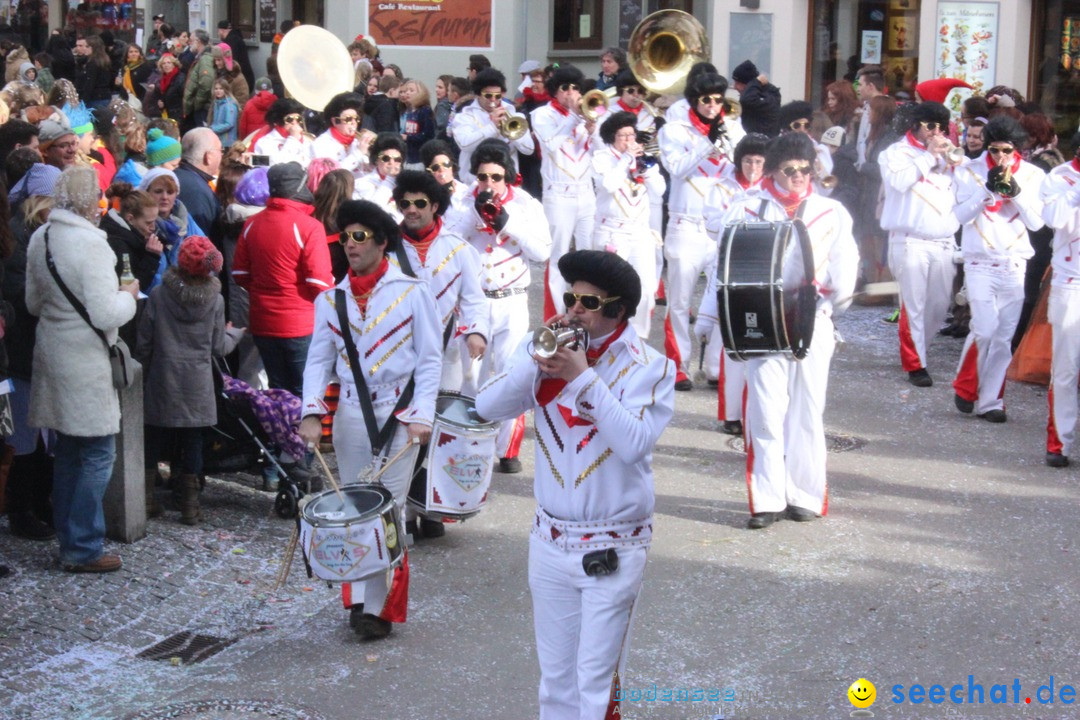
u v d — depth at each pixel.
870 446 8.58
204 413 6.84
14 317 6.49
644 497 4.22
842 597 6.19
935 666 5.49
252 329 7.65
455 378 7.34
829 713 5.09
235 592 6.27
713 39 15.06
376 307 5.58
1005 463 8.27
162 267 7.41
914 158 9.70
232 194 8.45
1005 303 8.98
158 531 6.95
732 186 9.05
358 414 5.62
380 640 5.74
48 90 16.50
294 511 7.19
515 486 7.79
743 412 7.45
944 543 6.89
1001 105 11.05
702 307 7.25
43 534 6.82
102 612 5.98
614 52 15.09
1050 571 6.52
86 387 6.09
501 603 6.14
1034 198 8.85
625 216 9.54
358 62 15.14
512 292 7.68
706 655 5.59
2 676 5.34
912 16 14.91
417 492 6.51
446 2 17.73
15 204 7.48
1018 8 14.22
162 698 5.20
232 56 18.58
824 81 15.24
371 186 8.85
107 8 23.14
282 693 5.24
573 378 4.07
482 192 7.36
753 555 6.70
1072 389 8.07
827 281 6.99
